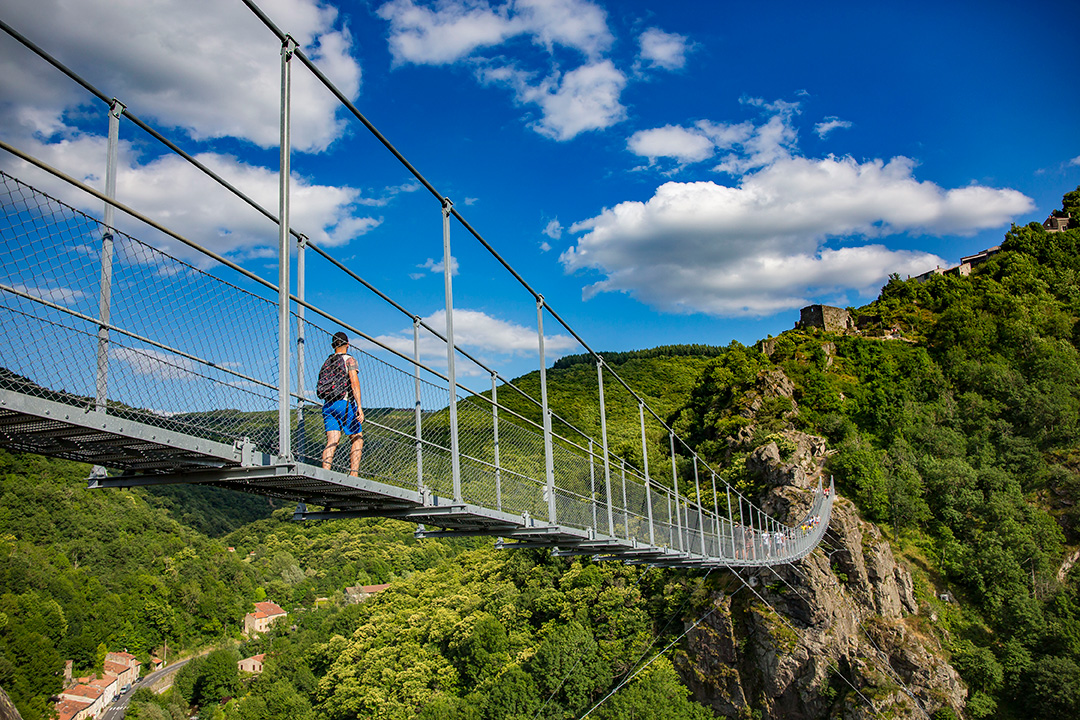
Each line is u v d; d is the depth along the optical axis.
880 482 46.06
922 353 60.81
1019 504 48.19
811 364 56.44
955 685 37.16
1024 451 53.47
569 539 12.03
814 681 35.97
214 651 59.66
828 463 47.16
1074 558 46.28
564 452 12.57
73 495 75.25
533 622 47.72
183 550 80.88
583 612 43.53
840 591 39.09
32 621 52.53
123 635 63.56
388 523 102.25
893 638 38.25
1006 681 38.28
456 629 47.34
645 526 14.81
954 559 43.62
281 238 5.79
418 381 8.22
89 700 49.66
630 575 45.22
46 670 46.06
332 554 93.19
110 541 74.00
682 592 41.41
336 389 6.68
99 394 4.36
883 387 55.59
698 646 38.88
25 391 3.93
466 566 64.62
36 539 67.31
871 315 71.06
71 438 4.83
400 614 57.44
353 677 48.53
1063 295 75.81
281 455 5.52
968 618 41.38
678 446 56.69
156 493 99.44
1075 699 35.88
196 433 5.00
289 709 49.06
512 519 9.55
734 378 57.09
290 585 85.12
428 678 45.28
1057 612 41.47
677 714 35.66
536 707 37.78
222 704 56.84
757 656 37.38
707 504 43.56
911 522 45.88
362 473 7.04
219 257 5.34
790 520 40.78
